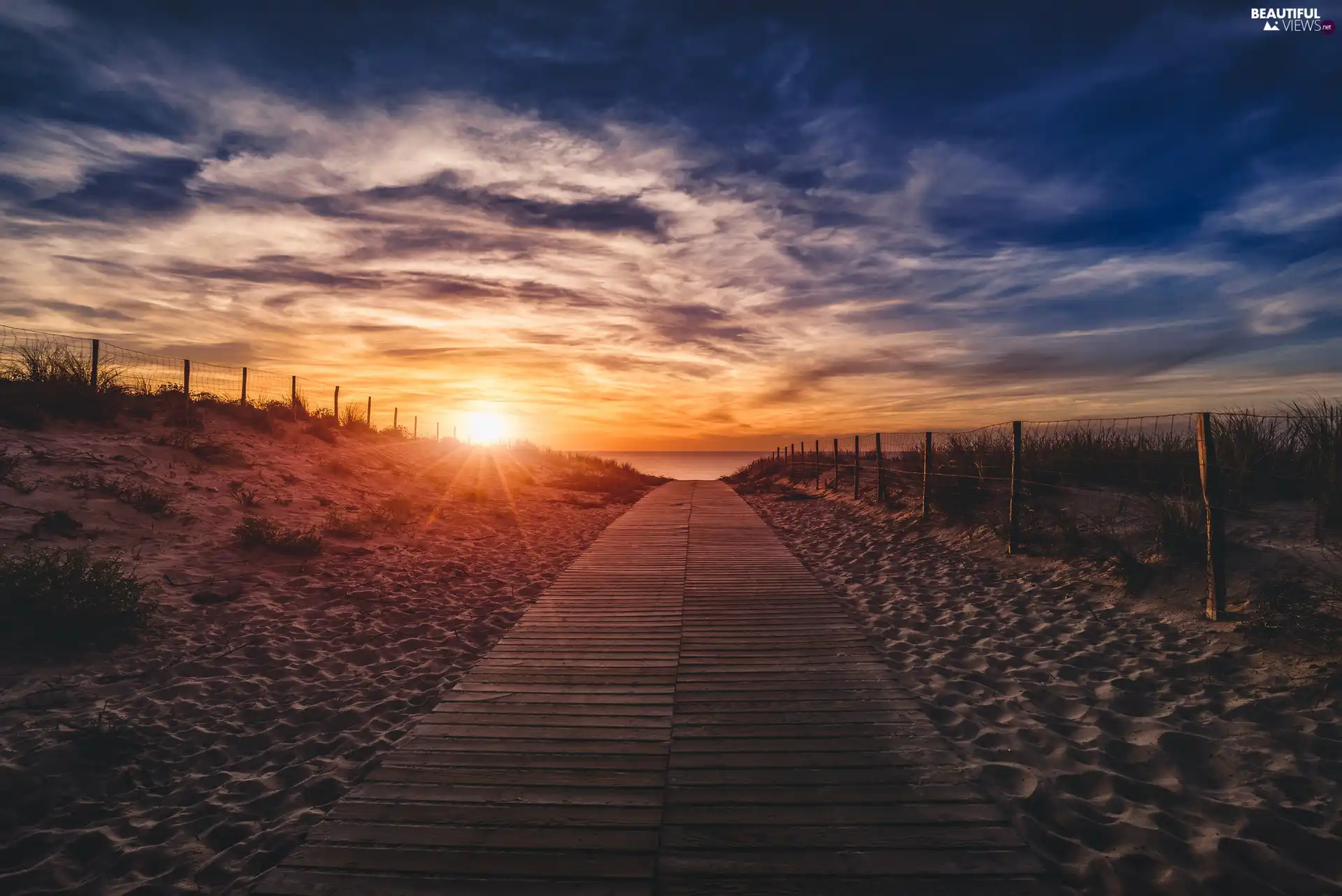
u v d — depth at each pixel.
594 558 9.27
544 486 19.34
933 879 2.60
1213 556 5.23
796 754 3.57
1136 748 3.61
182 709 4.24
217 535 7.95
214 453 10.94
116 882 2.72
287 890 2.57
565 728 3.90
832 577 8.09
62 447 9.08
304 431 15.17
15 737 3.63
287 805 3.27
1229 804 3.03
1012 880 2.59
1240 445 7.33
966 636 5.62
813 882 2.58
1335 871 2.62
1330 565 5.33
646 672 4.83
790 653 5.23
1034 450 10.02
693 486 24.19
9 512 6.76
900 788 3.22
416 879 2.62
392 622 6.26
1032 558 7.60
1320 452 6.75
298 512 9.90
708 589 7.34
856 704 4.23
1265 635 4.71
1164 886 2.55
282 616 6.13
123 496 8.00
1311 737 3.51
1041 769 3.43
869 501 13.30
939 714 4.13
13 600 4.84
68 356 11.59
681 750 3.62
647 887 2.56
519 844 2.81
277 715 4.29
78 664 4.61
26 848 2.88
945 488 10.51
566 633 5.81
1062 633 5.56
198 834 3.04
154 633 5.30
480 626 6.20
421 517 11.78
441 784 3.28
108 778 3.43
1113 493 8.33
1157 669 4.62
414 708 4.41
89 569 5.46
